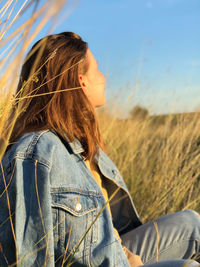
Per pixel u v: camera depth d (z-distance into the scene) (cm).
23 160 90
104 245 92
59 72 107
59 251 89
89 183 100
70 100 107
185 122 290
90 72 125
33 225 84
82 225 91
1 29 66
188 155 273
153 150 296
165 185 242
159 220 143
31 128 100
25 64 111
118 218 156
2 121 76
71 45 111
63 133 104
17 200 84
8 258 88
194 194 242
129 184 253
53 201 89
